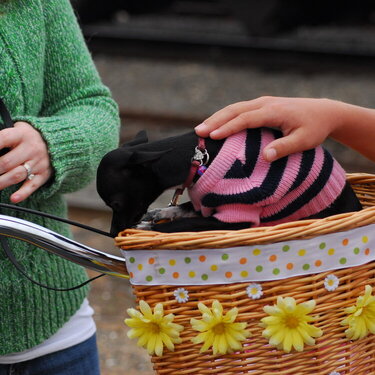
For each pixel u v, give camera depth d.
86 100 3.70
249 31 14.63
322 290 2.88
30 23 3.44
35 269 3.47
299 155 3.24
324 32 15.56
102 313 7.51
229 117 3.22
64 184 3.53
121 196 3.22
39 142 3.27
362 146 3.38
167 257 2.84
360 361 3.04
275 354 2.89
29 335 3.49
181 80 14.20
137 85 14.12
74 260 3.01
